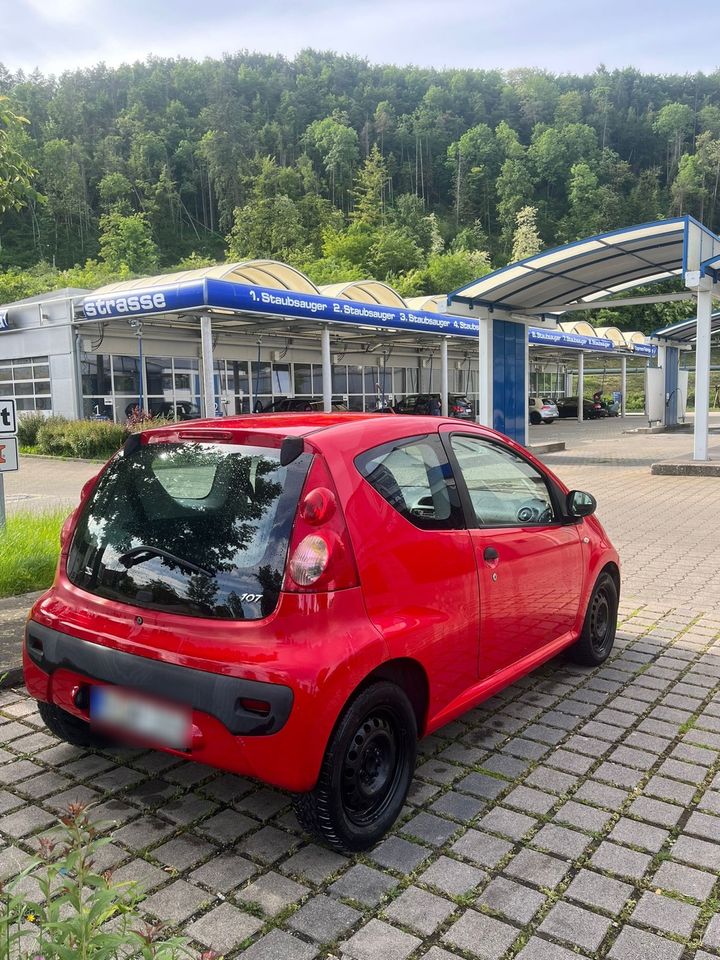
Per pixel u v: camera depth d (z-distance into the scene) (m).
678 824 3.09
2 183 7.69
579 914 2.53
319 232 116.56
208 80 185.25
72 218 136.12
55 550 6.79
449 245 136.62
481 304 18.38
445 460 3.60
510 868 2.78
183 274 22.44
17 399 25.45
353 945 2.37
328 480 2.88
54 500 12.55
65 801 3.23
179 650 2.76
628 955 2.34
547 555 4.16
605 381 65.06
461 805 3.22
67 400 23.77
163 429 3.35
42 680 3.22
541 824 3.08
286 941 2.39
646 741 3.83
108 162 149.75
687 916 2.53
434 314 27.17
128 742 2.98
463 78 192.62
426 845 2.93
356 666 2.71
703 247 14.92
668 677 4.71
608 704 4.29
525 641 4.01
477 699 3.60
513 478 4.12
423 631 3.09
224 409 26.08
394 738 3.05
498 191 147.88
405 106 190.00
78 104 168.12
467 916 2.52
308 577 2.67
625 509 11.51
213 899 2.59
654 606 6.32
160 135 163.88
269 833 2.99
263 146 163.50
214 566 2.83
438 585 3.25
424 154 170.12
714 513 11.05
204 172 158.38
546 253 15.59
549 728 3.98
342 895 2.62
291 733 2.57
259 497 2.88
